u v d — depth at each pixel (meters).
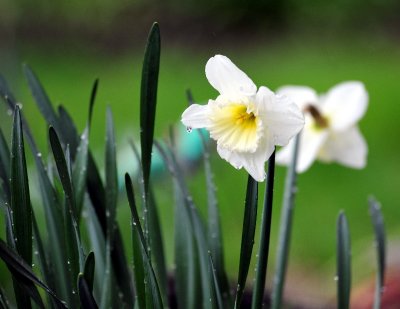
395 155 4.20
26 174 0.71
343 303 0.82
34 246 0.83
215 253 0.82
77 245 0.75
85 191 0.84
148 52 0.73
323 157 1.17
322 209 3.48
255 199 0.70
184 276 0.88
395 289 1.65
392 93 5.05
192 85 5.65
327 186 3.70
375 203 0.86
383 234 0.85
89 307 0.67
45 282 0.78
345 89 1.17
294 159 0.90
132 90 5.55
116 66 6.37
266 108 0.68
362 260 2.04
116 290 0.82
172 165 0.85
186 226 0.88
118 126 4.63
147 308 0.72
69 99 5.41
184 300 0.88
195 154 1.87
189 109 0.71
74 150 0.84
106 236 0.84
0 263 1.68
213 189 0.84
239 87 0.70
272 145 0.69
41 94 0.84
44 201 0.81
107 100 5.35
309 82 5.59
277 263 0.88
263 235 0.72
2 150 0.81
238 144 0.69
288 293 1.98
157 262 0.87
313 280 2.64
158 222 0.87
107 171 0.81
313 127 1.15
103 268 0.84
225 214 2.99
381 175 3.85
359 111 1.15
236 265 2.73
